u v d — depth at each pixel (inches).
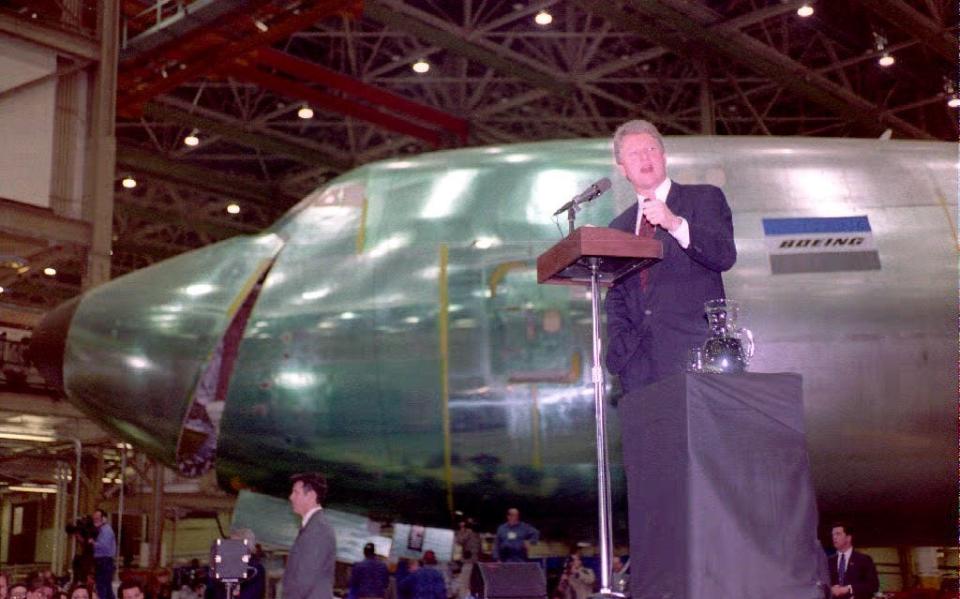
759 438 141.3
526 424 367.9
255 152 1705.2
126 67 1206.9
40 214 868.0
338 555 408.8
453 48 1240.2
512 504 388.8
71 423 1381.6
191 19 1103.6
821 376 361.4
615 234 174.1
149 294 413.7
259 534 407.2
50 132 893.2
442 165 414.3
